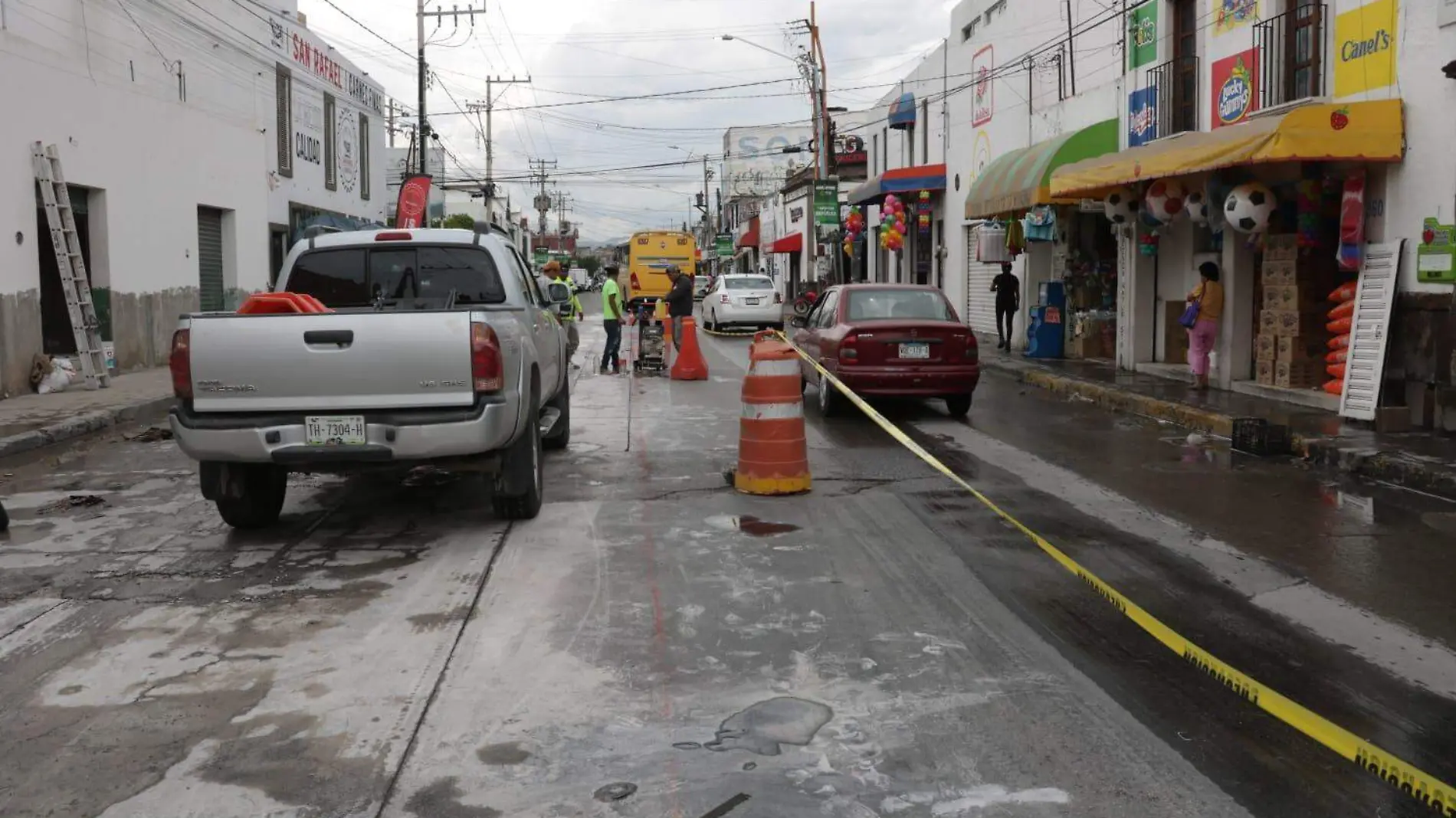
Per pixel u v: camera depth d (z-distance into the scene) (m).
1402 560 6.96
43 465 10.72
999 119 24.59
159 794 3.85
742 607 5.89
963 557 6.94
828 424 13.09
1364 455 9.88
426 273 8.62
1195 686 4.80
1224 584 6.42
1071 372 17.70
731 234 87.12
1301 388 13.76
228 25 23.98
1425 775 3.95
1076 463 10.41
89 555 7.08
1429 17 11.12
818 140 39.94
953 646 5.30
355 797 3.82
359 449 6.92
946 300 14.20
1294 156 11.52
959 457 10.73
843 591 6.20
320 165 30.14
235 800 3.81
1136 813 3.69
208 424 6.93
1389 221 11.74
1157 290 17.78
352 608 5.90
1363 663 5.16
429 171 57.66
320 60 30.02
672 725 4.40
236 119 23.70
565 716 4.48
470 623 5.64
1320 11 12.84
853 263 38.44
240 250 23.83
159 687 4.82
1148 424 13.05
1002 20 24.20
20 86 15.58
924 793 3.83
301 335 6.91
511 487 7.70
